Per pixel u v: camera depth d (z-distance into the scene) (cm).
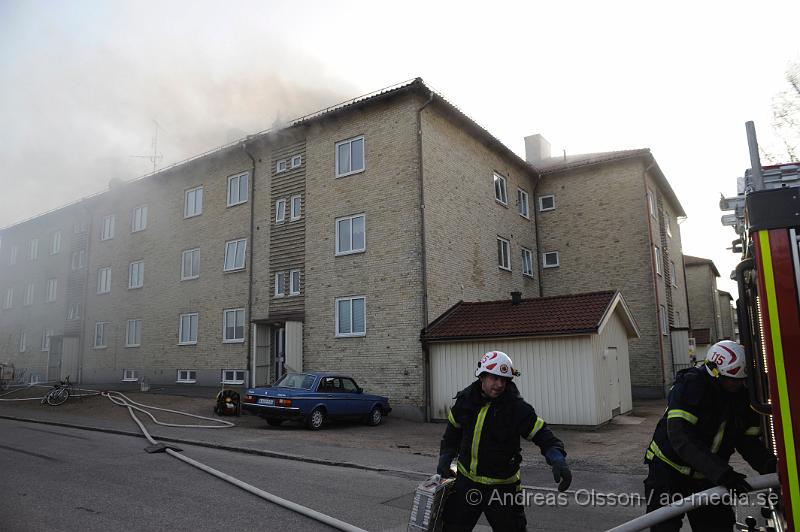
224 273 2252
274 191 2116
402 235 1730
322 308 1877
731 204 453
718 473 324
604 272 2373
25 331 3416
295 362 1877
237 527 588
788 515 293
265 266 2095
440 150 1858
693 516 361
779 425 298
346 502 705
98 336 2805
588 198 2452
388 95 1781
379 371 1709
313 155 1997
